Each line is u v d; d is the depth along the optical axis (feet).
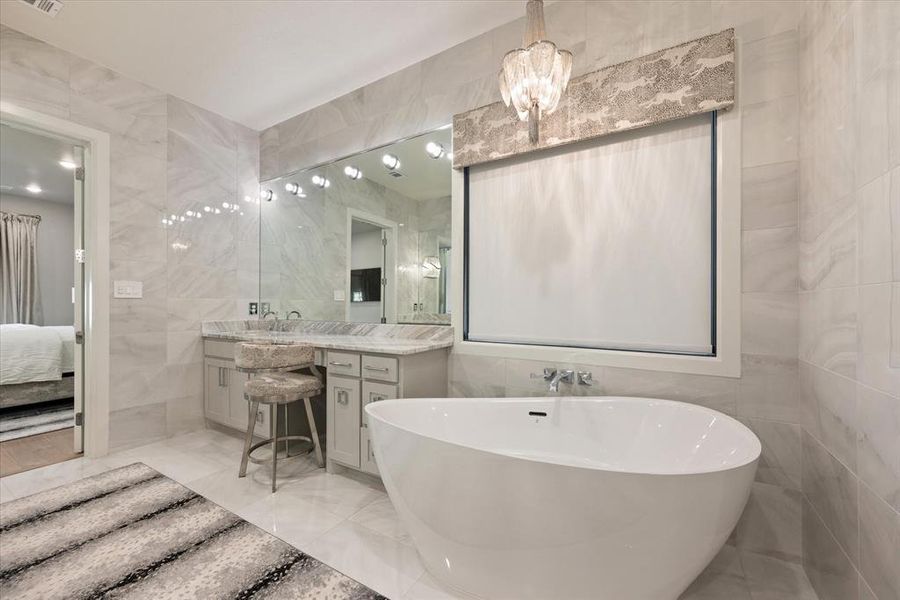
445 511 4.18
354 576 4.59
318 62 8.21
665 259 5.86
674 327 5.80
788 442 4.95
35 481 6.95
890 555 2.95
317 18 6.94
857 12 3.44
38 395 11.21
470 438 6.09
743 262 5.20
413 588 4.42
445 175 7.97
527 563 3.92
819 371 4.28
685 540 3.51
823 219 4.17
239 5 6.62
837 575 3.89
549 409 6.05
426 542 4.48
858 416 3.44
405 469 4.41
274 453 6.77
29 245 17.53
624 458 5.54
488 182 7.43
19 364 10.82
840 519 3.82
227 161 10.60
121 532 5.39
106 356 8.23
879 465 3.11
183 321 9.61
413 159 8.39
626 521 3.50
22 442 8.85
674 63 5.53
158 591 4.28
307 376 7.73
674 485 3.37
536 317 6.93
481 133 7.25
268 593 4.29
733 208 5.24
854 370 3.51
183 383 9.59
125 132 8.59
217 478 7.12
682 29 5.61
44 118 7.43
